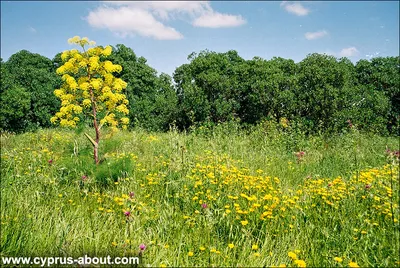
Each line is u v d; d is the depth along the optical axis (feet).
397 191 17.80
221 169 20.24
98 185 18.84
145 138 36.99
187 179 18.33
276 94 67.72
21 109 74.38
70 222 13.17
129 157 23.08
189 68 85.81
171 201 16.47
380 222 14.42
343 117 61.57
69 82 21.15
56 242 11.25
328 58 67.41
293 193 17.30
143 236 12.34
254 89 72.43
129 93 90.02
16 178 16.84
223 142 33.40
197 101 75.66
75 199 16.37
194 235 12.80
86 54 21.83
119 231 12.26
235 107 76.59
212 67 82.48
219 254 11.27
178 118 82.53
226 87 76.48
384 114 72.59
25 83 81.41
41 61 95.91
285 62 81.15
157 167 22.74
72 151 26.02
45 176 17.63
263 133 42.80
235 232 13.19
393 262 11.27
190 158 21.50
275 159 30.17
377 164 29.48
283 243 12.26
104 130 26.66
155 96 96.17
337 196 16.75
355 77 84.12
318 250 12.12
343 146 37.29
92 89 22.31
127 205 14.12
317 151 35.19
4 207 13.08
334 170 26.96
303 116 66.59
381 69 83.15
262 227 13.03
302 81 66.59
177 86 89.66
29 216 12.43
